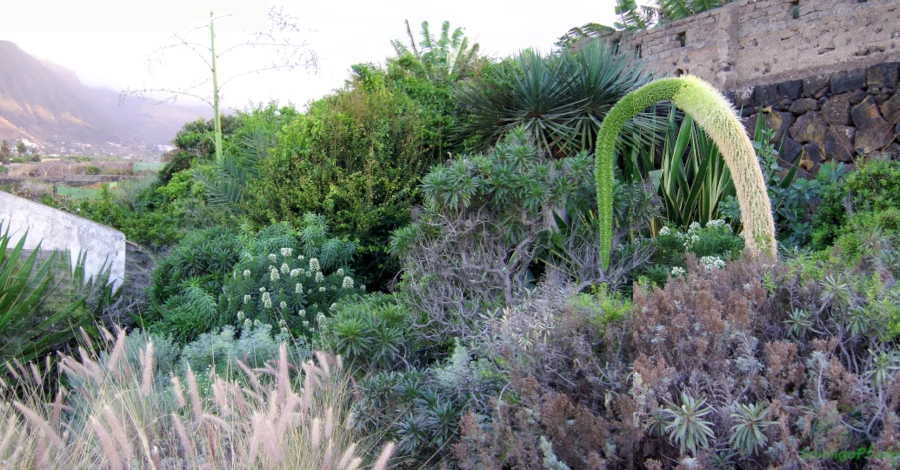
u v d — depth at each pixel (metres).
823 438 1.55
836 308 2.03
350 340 3.10
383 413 2.88
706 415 1.78
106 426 2.59
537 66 6.67
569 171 3.96
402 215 6.42
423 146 7.61
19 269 4.49
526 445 1.94
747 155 3.05
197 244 5.97
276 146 7.71
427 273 3.88
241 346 3.75
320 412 2.76
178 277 5.61
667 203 5.39
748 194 3.08
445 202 3.79
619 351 2.07
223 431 2.53
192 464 2.25
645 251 4.01
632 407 1.71
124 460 2.25
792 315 2.06
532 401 1.96
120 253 5.88
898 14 5.28
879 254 2.40
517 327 2.35
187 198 9.59
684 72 7.39
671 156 6.01
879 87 5.08
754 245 3.05
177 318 4.81
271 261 5.21
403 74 9.42
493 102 7.04
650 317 2.00
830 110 5.46
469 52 14.23
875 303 1.89
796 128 5.78
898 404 1.69
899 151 4.92
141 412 2.79
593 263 3.84
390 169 6.77
